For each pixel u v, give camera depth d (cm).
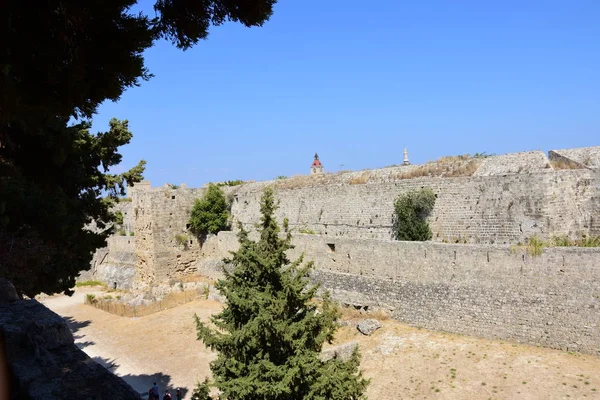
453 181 3462
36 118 1453
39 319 948
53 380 773
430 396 2327
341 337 3197
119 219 2992
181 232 5178
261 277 1828
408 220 3612
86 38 1219
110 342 3791
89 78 1284
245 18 1423
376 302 3388
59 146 2103
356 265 3553
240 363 1720
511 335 2738
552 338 2594
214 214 5209
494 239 3216
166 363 3253
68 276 2456
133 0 1244
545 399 2127
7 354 853
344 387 1739
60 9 1114
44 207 2148
